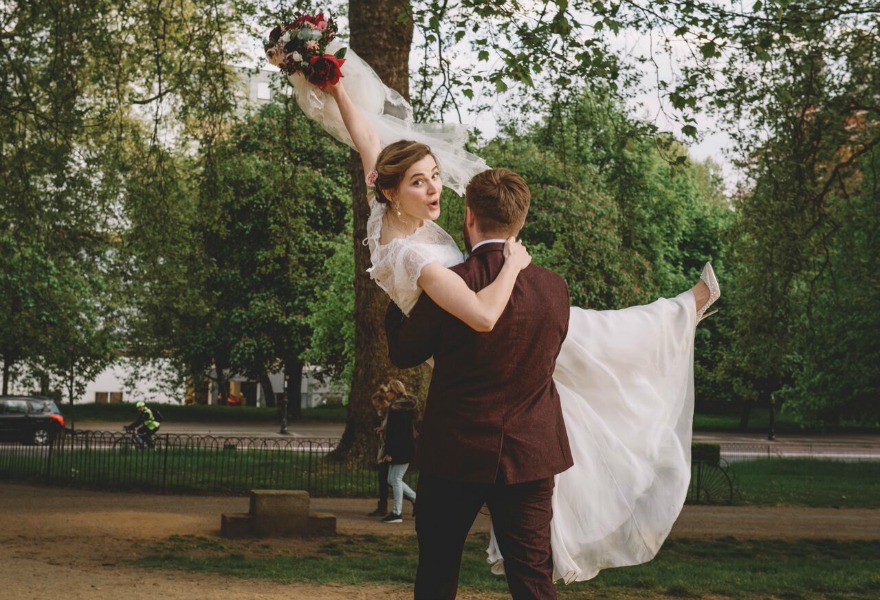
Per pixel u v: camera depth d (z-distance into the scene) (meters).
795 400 32.91
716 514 15.06
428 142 3.42
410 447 12.59
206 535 10.81
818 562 10.07
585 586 8.23
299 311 41.66
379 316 18.23
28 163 16.58
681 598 7.80
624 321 3.13
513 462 2.77
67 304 31.89
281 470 18.61
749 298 19.23
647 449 3.09
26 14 16.06
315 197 40.72
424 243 2.90
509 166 31.72
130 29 17.66
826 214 18.28
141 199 18.61
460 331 2.77
